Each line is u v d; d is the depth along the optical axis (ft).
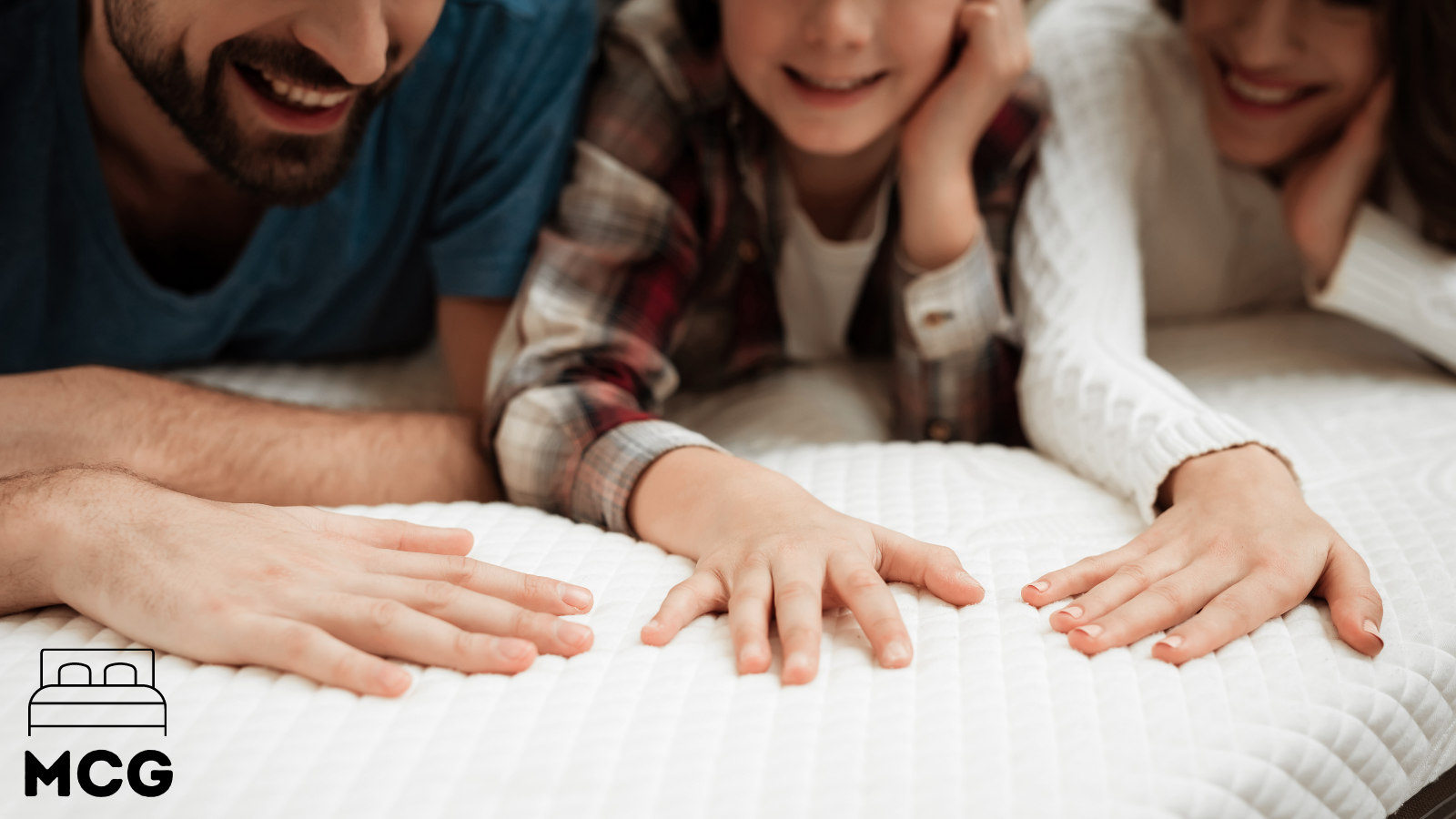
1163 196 3.75
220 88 2.66
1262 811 1.65
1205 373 3.47
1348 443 2.88
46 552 1.99
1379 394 3.20
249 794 1.55
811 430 3.31
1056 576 2.10
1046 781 1.56
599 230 3.09
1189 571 2.10
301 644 1.81
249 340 3.65
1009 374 3.37
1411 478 2.65
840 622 2.02
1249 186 3.82
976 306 3.21
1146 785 1.57
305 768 1.61
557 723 1.70
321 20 2.45
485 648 1.84
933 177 3.13
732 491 2.32
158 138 3.06
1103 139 3.45
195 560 1.97
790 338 3.86
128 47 2.67
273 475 2.61
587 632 1.92
